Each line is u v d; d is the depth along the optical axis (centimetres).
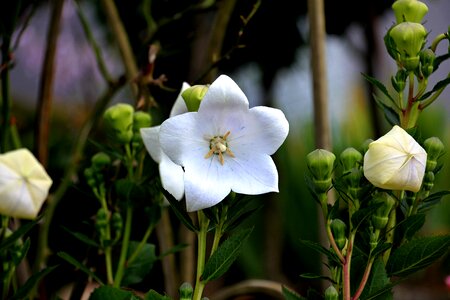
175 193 73
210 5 93
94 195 79
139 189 76
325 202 67
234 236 67
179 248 80
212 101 67
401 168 64
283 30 126
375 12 125
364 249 68
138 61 93
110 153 77
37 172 62
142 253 80
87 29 91
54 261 84
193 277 94
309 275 68
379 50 124
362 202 67
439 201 70
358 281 68
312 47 83
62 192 82
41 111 89
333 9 126
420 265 68
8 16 87
